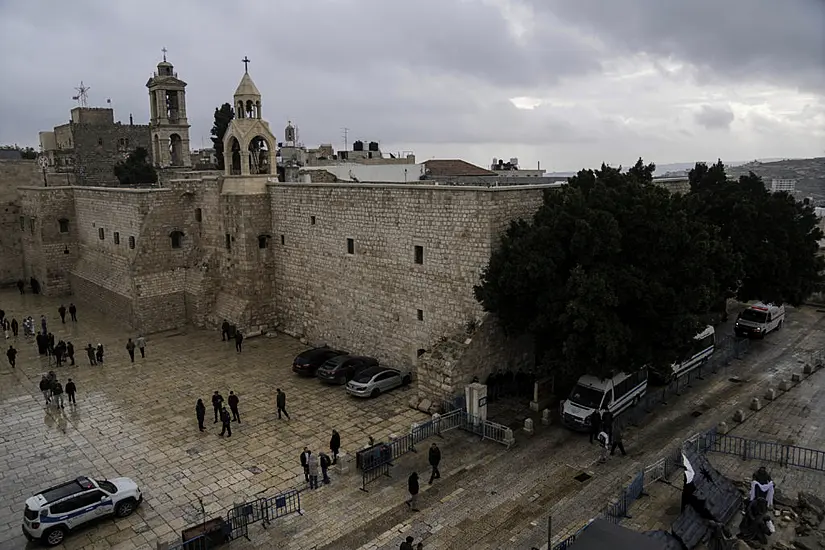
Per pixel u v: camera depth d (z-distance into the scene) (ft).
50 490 74.69
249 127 150.00
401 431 98.58
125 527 75.15
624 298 91.76
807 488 78.38
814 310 166.50
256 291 152.97
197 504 79.66
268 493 81.71
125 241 168.96
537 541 69.31
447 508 76.28
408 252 117.39
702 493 70.54
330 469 87.15
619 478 82.23
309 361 124.57
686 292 92.58
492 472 84.58
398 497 79.25
